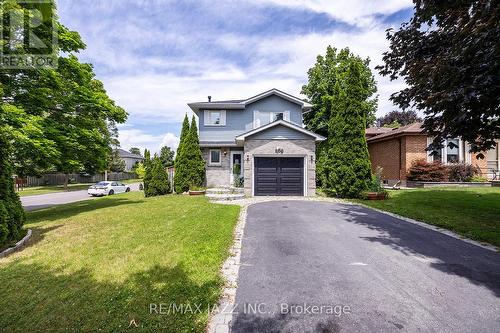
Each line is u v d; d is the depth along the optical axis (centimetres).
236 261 472
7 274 403
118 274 399
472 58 554
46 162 977
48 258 471
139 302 321
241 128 1945
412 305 327
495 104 586
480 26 491
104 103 1164
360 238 612
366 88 2452
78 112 1135
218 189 1542
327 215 874
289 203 1142
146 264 437
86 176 4178
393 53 788
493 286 375
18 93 922
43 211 1178
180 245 540
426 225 732
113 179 4584
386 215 871
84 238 607
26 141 818
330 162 1378
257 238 615
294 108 1972
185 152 1694
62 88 1022
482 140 705
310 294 354
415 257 490
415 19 702
